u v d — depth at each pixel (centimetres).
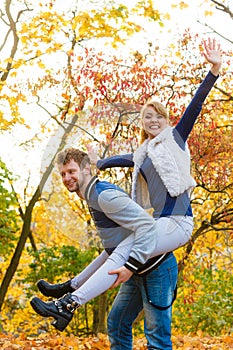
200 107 366
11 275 1211
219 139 869
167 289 373
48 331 1538
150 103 364
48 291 398
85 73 759
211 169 881
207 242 1231
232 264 1287
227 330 1203
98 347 724
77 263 1283
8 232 1239
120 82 724
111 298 1289
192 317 1171
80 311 1377
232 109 993
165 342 375
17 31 1002
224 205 1028
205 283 1216
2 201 1216
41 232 1548
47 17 984
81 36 985
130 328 401
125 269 351
